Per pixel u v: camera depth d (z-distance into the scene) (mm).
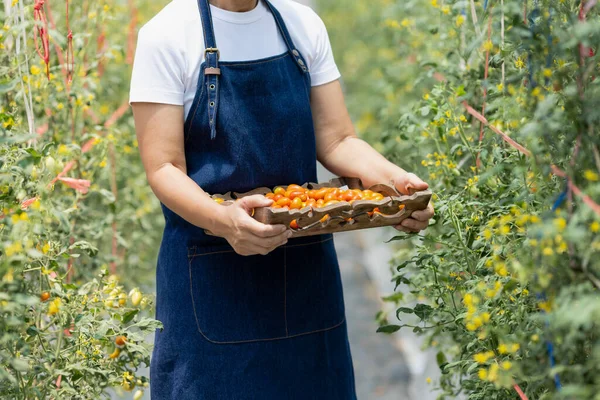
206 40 2973
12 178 2852
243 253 2795
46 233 3059
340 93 3303
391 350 6133
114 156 5000
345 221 2840
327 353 3191
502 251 2775
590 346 2385
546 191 2592
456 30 3826
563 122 2373
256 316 3057
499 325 2758
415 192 2947
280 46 3107
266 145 3039
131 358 3266
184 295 3061
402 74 6234
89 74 4652
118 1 5492
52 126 4086
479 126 3826
